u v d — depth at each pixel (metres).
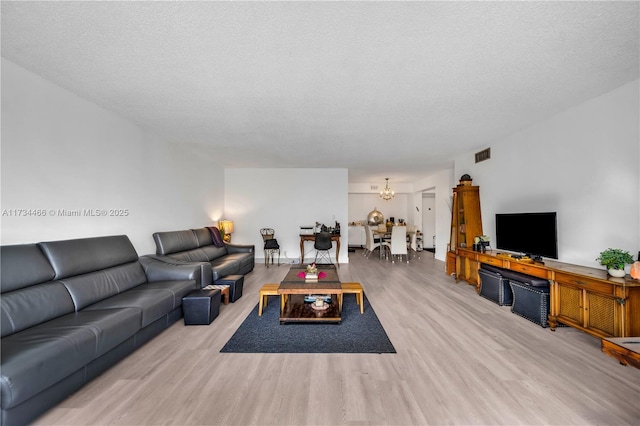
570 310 2.67
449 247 5.39
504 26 1.78
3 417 1.39
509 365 2.13
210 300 3.00
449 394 1.79
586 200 2.97
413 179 8.95
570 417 1.57
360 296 3.33
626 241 2.60
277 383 1.92
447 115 3.35
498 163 4.40
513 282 3.30
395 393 1.80
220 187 6.84
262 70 2.34
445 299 3.87
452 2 1.58
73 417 1.58
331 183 7.12
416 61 2.20
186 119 3.53
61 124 2.66
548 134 3.45
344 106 3.10
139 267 3.29
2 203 2.20
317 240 6.34
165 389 1.84
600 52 2.07
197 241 4.96
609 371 2.04
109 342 2.00
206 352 2.36
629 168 2.57
